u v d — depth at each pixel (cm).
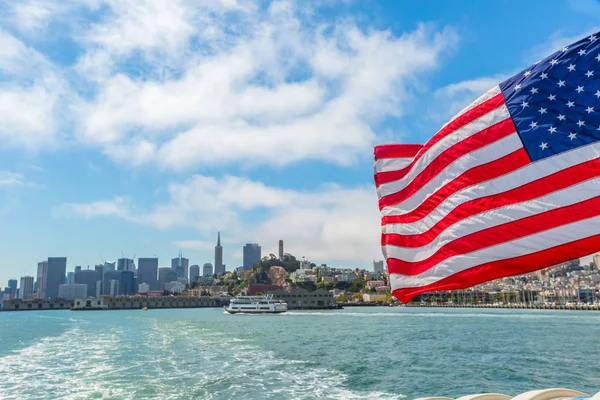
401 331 10550
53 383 4244
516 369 4878
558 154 821
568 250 783
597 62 824
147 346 7562
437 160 977
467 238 877
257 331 10925
